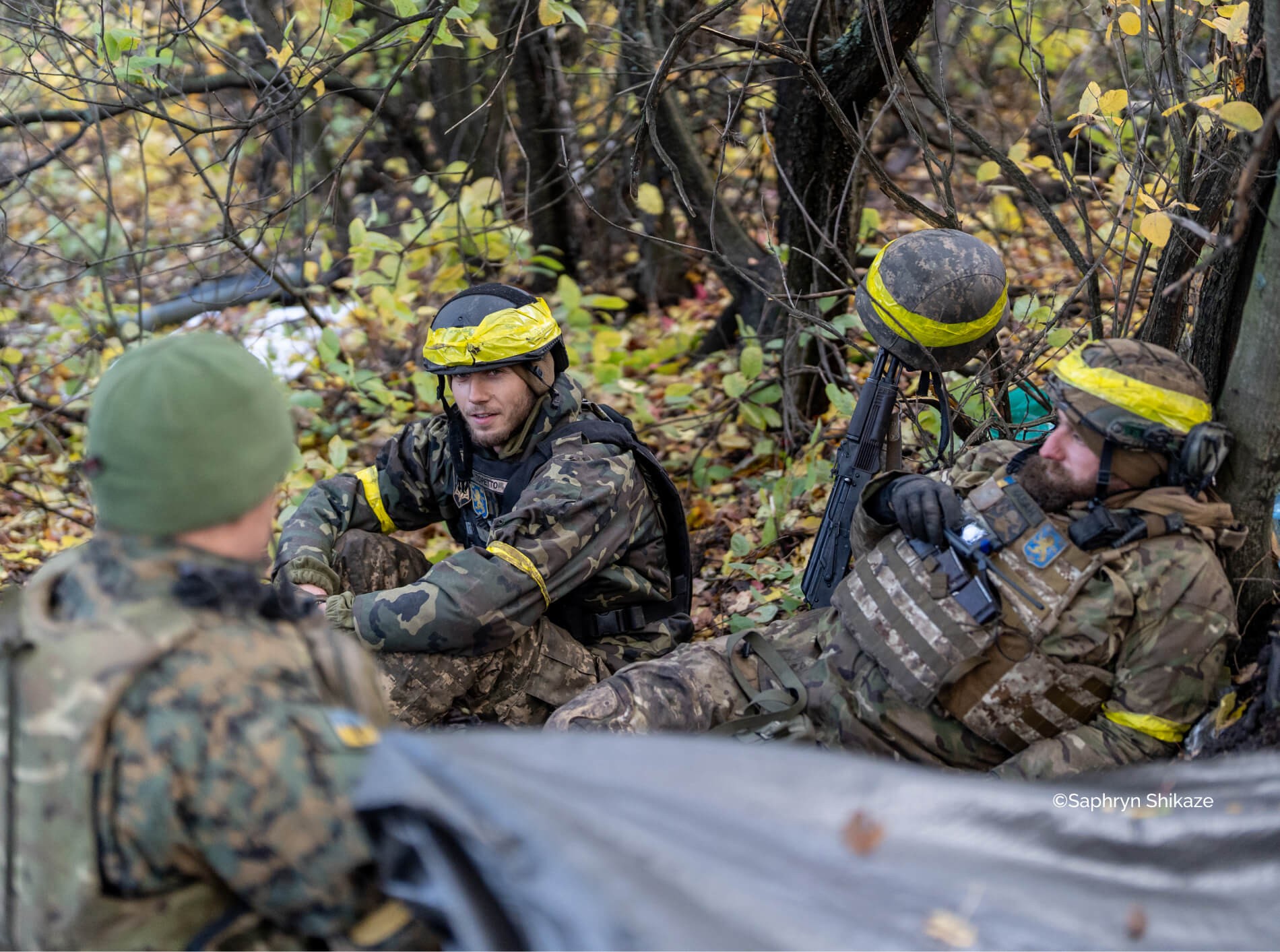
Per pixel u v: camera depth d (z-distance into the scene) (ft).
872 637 7.45
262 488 4.55
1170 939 4.57
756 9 14.02
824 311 13.32
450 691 9.09
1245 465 7.21
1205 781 5.69
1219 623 6.73
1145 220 7.83
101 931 4.10
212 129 12.46
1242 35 7.62
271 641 4.39
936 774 5.05
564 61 20.48
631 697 8.03
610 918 4.04
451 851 4.18
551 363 9.59
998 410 10.60
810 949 4.12
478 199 15.94
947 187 11.03
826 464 13.09
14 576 13.92
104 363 17.44
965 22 16.60
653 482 9.98
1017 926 4.44
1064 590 6.89
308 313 18.67
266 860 4.07
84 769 3.99
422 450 10.38
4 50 14.03
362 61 24.57
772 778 4.84
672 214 20.77
